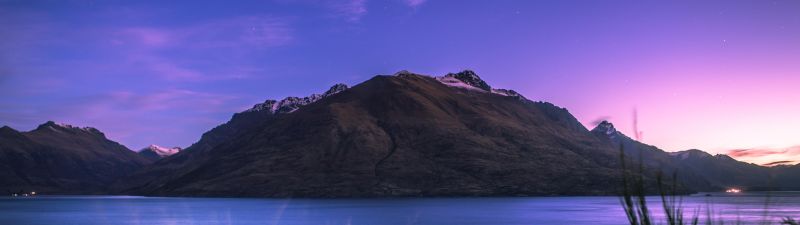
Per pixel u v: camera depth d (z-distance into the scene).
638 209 7.14
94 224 129.75
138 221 138.75
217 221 136.12
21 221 142.38
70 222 137.62
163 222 134.62
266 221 134.88
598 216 144.38
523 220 130.88
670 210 7.39
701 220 70.44
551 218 137.50
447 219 135.12
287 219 140.38
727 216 122.88
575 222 124.94
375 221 130.50
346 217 145.50
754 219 109.50
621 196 7.29
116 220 143.38
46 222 138.12
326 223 128.00
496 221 127.88
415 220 132.38
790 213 136.25
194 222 133.75
